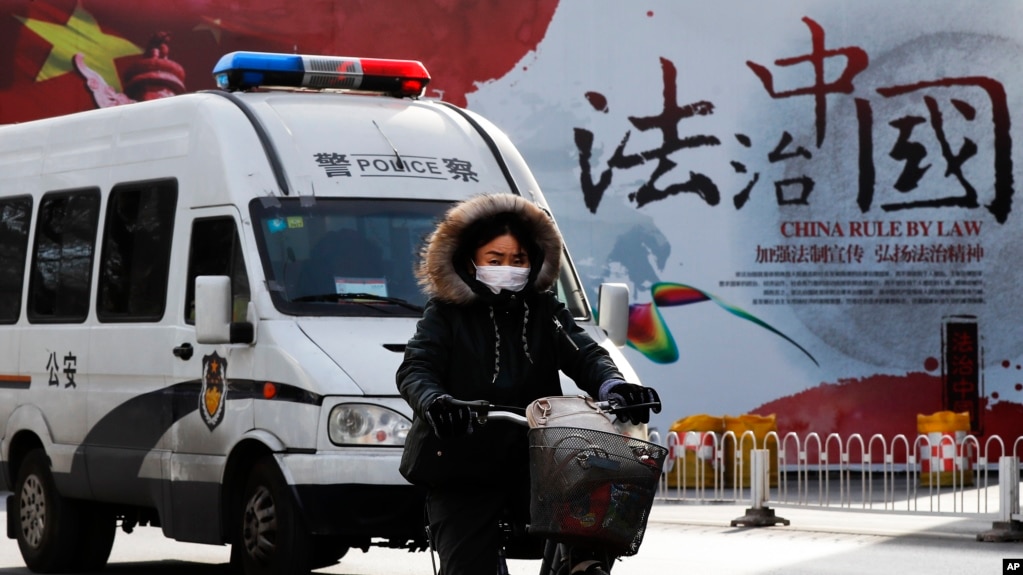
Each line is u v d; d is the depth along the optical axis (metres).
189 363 23.95
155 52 52.94
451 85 53.75
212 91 25.66
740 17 53.81
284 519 21.48
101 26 52.69
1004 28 53.94
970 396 53.69
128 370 25.50
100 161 27.31
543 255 13.38
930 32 53.94
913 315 53.78
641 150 53.75
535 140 53.75
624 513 11.55
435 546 13.45
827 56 53.88
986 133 53.88
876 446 53.47
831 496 46.16
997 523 33.09
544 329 13.51
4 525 37.28
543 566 12.94
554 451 11.58
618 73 53.75
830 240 53.69
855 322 53.69
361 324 22.20
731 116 53.75
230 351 22.94
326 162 23.83
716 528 36.09
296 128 24.25
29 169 29.48
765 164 53.75
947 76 54.00
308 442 21.22
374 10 53.75
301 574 21.45
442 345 13.25
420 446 13.21
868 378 53.62
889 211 53.75
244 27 53.25
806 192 53.69
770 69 53.81
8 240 29.73
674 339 53.59
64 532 27.48
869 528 35.41
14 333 28.98
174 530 24.19
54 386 27.58
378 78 26.59
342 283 22.73
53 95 52.44
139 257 25.75
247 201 23.28
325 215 23.27
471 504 13.37
